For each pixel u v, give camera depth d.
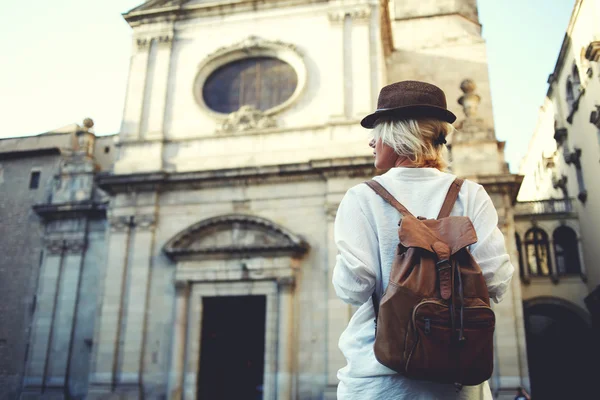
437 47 30.28
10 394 26.41
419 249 2.10
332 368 20.62
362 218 2.44
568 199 29.62
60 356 25.98
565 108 31.86
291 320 21.64
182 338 22.36
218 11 27.86
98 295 24.17
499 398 20.52
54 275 27.42
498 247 2.32
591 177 27.12
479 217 2.44
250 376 23.48
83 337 26.17
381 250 2.37
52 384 25.48
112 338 22.98
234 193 24.23
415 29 30.86
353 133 23.98
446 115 2.69
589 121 26.59
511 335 21.33
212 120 26.00
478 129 24.83
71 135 31.81
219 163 25.05
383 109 2.68
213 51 27.30
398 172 2.58
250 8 27.55
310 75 25.67
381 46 25.55
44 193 30.03
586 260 28.11
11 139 32.16
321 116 24.86
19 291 28.25
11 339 27.45
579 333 28.66
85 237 27.83
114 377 22.52
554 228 29.02
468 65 29.69
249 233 23.33
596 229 26.34
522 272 28.41
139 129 26.34
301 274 22.41
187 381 21.81
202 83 27.20
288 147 24.58
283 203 23.61
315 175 23.61
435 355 1.91
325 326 21.47
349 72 25.12
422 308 1.94
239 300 23.53
